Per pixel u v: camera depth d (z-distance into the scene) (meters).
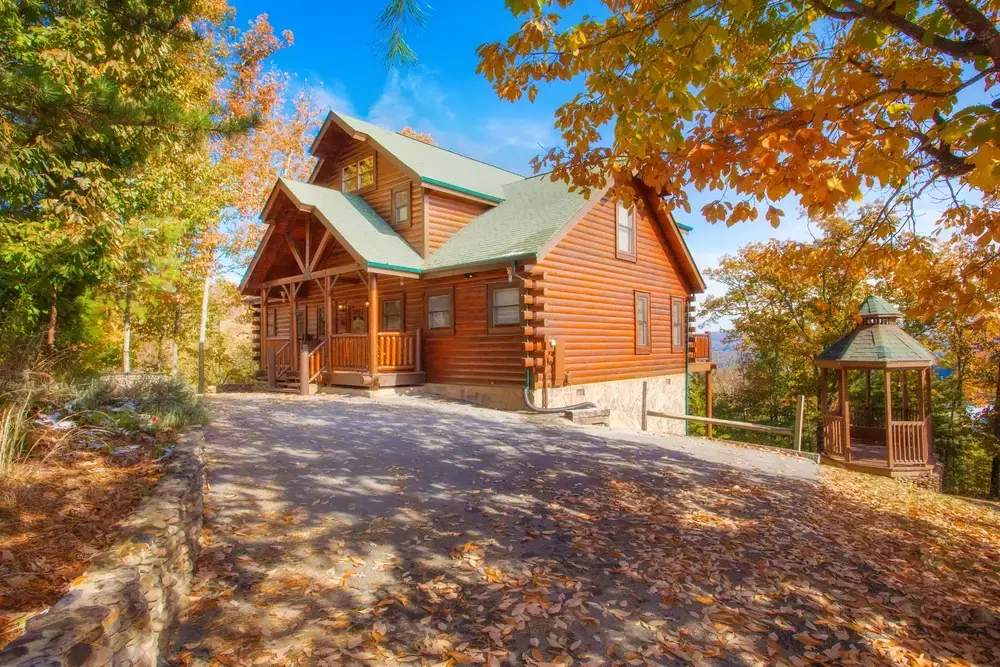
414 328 15.92
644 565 4.73
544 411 12.52
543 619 3.80
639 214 17.42
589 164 5.62
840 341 14.60
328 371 15.54
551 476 7.23
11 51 6.14
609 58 4.48
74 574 3.23
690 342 19.94
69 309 9.45
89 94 6.42
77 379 8.27
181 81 8.75
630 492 6.82
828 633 3.89
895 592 4.69
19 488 4.28
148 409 7.82
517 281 13.41
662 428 18.17
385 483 6.36
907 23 3.91
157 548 3.35
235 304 32.16
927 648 3.80
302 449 7.49
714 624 3.89
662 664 3.40
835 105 4.03
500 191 18.56
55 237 6.50
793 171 4.13
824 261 6.63
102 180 7.01
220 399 13.13
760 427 11.34
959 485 22.80
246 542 4.62
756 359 29.94
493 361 13.91
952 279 5.29
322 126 18.92
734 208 4.82
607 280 15.72
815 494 7.70
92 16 6.46
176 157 8.59
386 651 3.36
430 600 3.96
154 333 25.52
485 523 5.44
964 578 5.24
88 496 4.39
